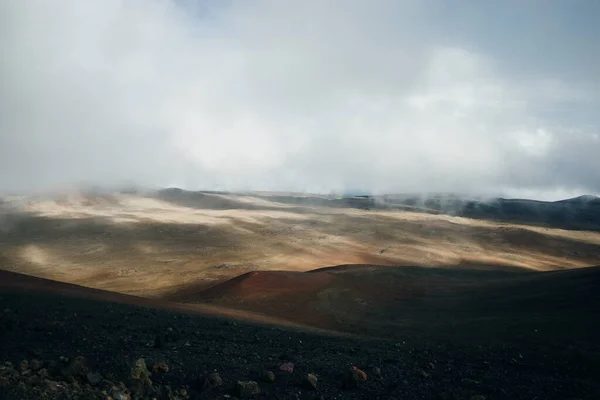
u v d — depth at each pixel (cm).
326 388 1155
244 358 1407
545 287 3631
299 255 10419
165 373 1148
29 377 916
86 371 994
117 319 2022
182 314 2497
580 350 1803
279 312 3678
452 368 1501
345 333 2653
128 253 10612
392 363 1516
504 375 1432
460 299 3806
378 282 4688
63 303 2316
